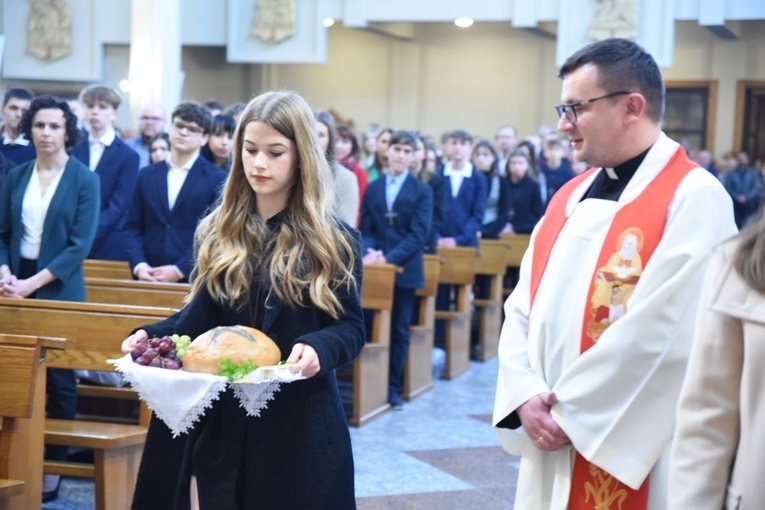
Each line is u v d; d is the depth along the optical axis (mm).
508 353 2486
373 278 5938
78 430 3768
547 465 2439
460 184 8297
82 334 3869
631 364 2246
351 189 5656
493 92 16578
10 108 6316
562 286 2410
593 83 2371
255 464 2373
